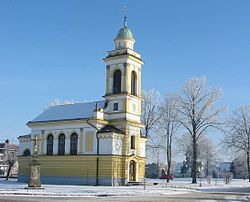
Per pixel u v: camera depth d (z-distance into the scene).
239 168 135.62
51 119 70.19
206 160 134.88
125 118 64.50
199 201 35.00
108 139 62.38
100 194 40.50
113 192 43.84
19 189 44.56
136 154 65.94
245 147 92.19
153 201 33.78
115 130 63.09
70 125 66.94
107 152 62.09
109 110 66.44
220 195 45.59
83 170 63.81
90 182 62.66
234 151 92.69
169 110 83.38
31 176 47.44
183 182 82.56
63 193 39.56
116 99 66.06
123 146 64.00
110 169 61.44
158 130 83.00
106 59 67.50
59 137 68.12
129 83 65.81
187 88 80.25
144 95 83.50
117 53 66.88
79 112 68.56
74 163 65.12
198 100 79.88
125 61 65.62
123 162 63.56
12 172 127.94
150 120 83.31
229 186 71.19
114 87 66.69
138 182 64.19
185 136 94.81
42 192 39.94
